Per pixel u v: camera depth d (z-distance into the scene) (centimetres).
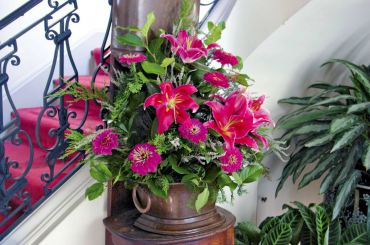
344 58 229
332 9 205
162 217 117
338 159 189
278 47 207
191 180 106
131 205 142
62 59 152
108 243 140
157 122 107
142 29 114
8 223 160
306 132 194
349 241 176
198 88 116
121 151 112
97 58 288
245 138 109
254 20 192
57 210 140
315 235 180
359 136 188
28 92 268
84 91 122
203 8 200
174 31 119
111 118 113
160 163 107
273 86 216
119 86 119
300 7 202
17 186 145
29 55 269
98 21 305
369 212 172
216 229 118
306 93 232
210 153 107
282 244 169
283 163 235
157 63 116
